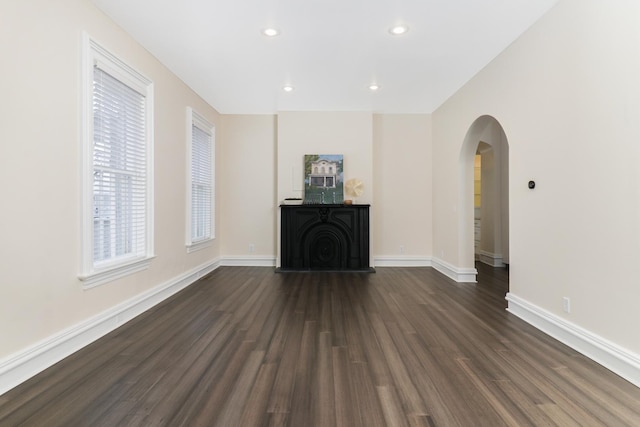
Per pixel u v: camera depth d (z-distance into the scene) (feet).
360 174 19.76
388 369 7.43
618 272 7.29
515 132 11.23
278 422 5.57
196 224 17.15
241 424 5.51
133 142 11.32
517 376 7.11
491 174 21.26
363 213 19.12
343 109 19.45
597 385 6.74
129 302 10.75
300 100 17.78
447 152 17.69
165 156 13.29
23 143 7.04
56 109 7.88
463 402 6.15
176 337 9.28
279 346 8.68
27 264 7.13
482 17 9.88
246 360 7.87
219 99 17.60
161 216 13.00
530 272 10.50
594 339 7.87
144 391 6.51
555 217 9.32
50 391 6.50
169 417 5.70
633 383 6.80
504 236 20.52
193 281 16.24
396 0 9.07
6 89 6.66
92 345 8.72
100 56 9.40
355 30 10.62
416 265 20.40
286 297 13.48
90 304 9.02
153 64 12.34
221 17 9.86
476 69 13.65
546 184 9.69
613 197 7.41
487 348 8.56
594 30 7.89
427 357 8.04
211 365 7.62
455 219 16.70
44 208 7.55
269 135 20.45
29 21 7.15
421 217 20.43
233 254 20.56
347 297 13.50
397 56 12.49
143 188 11.91
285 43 11.46
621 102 7.19
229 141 20.47
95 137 9.52
